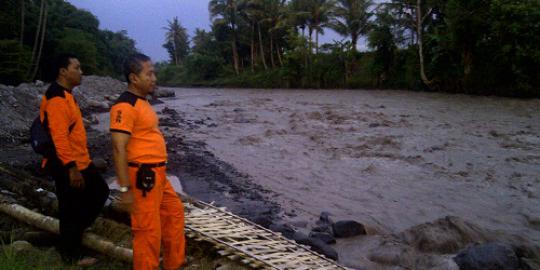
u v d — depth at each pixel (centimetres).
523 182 912
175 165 1084
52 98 387
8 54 3344
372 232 665
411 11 3575
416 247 587
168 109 2412
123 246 443
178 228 374
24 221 507
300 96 3606
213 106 2823
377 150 1270
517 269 490
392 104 2598
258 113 2314
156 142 345
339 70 4628
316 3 4691
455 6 2844
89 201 420
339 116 2022
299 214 757
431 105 2475
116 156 327
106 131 1570
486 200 812
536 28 2631
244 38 6147
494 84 2886
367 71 4219
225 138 1522
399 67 3884
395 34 3794
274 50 6084
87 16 6669
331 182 959
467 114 2039
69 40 4684
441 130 1583
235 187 912
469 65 3012
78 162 405
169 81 7794
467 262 497
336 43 4562
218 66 6719
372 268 535
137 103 339
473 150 1230
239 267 412
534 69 2659
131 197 337
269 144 1402
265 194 872
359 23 4519
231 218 518
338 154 1233
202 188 902
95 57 5156
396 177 986
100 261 422
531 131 1519
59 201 414
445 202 809
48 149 399
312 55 4922
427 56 3441
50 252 431
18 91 1812
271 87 5344
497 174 979
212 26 6538
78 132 404
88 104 2392
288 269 406
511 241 592
